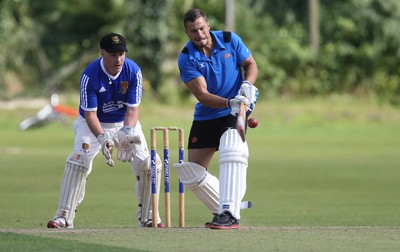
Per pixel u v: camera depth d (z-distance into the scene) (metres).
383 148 84.75
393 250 21.62
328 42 136.62
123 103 29.73
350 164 69.19
